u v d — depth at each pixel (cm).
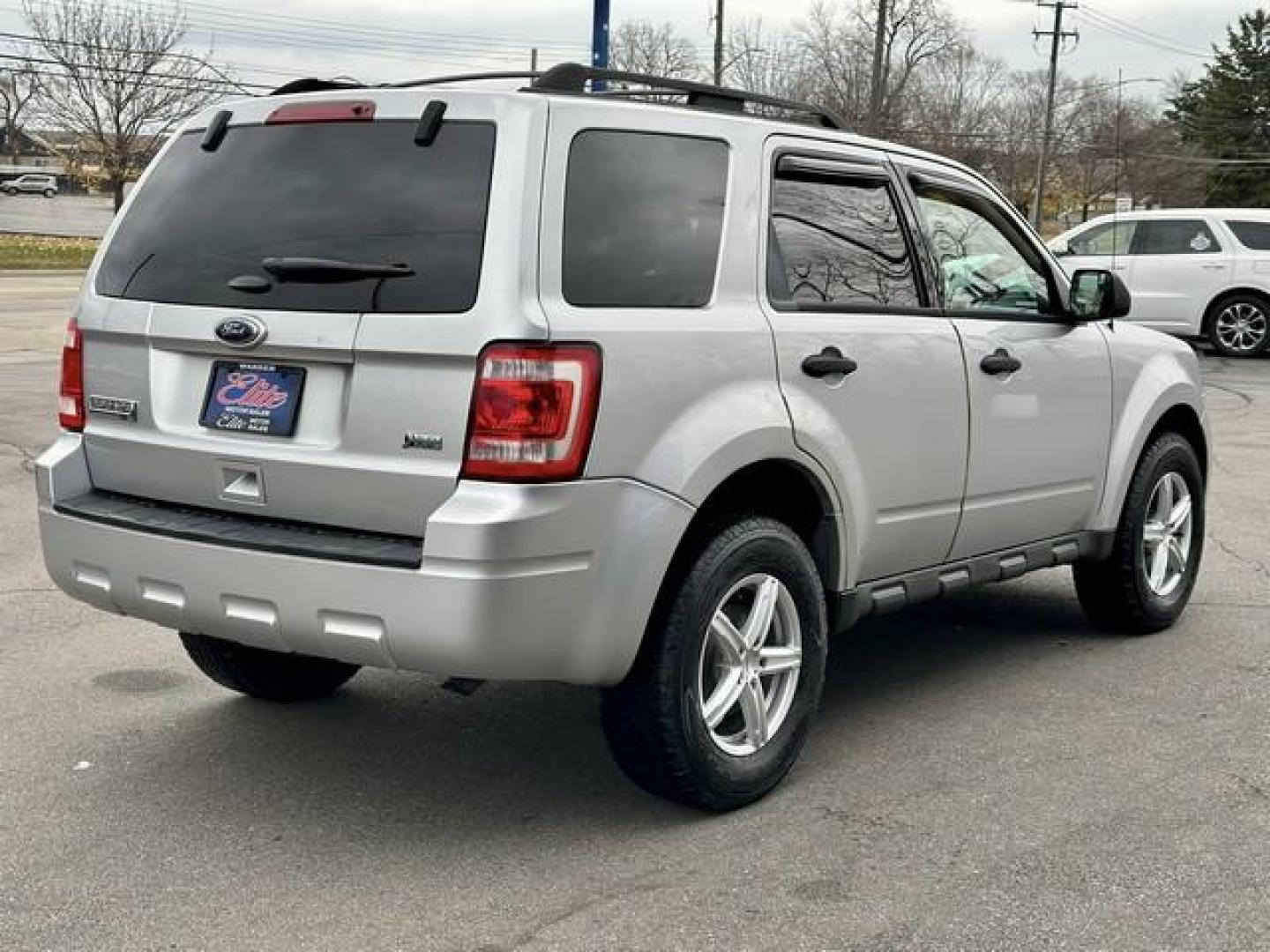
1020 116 7519
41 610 634
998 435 516
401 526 369
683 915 356
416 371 365
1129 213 2006
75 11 5262
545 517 359
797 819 418
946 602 682
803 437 424
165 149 441
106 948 338
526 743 482
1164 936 346
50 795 431
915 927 350
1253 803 430
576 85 399
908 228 493
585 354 365
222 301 398
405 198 382
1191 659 584
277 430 388
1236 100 8112
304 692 517
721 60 4541
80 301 435
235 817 417
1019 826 412
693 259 408
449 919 354
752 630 421
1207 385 1641
